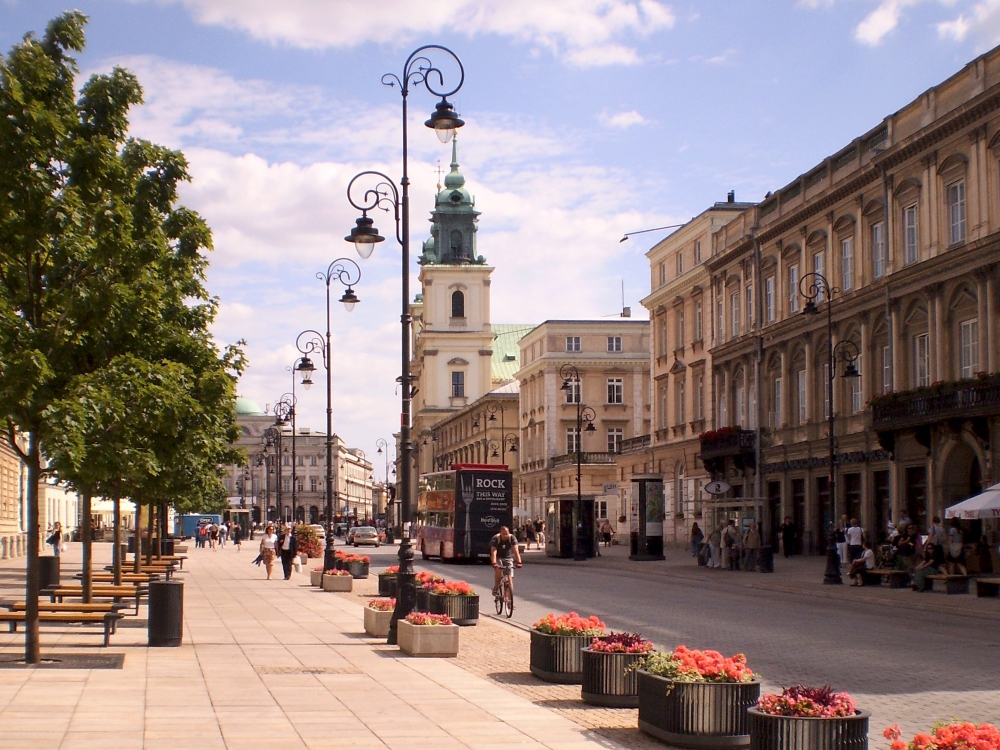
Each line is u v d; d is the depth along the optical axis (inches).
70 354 729.0
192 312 1055.0
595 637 625.0
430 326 5866.1
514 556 1082.7
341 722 496.7
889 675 671.1
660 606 1175.0
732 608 1151.6
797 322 2128.4
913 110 1759.4
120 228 684.7
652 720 465.1
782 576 1636.3
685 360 2785.4
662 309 2955.2
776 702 399.9
